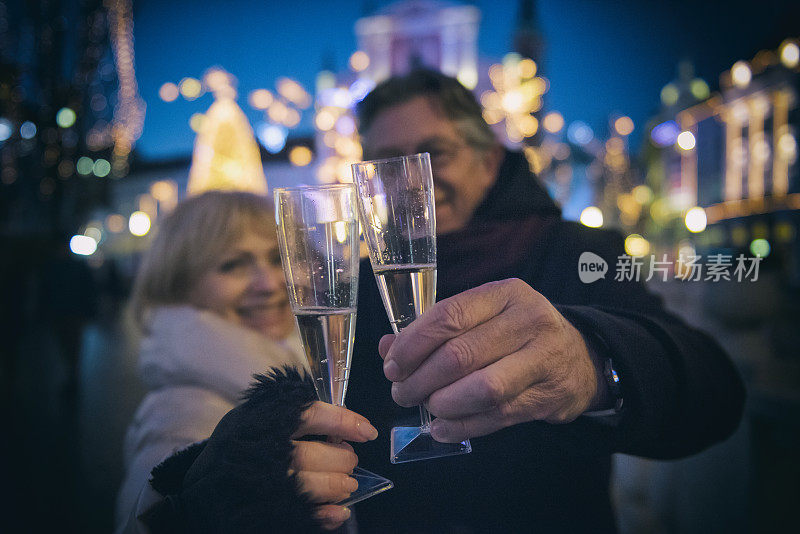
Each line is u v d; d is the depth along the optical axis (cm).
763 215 409
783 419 215
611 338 73
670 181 646
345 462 68
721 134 584
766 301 310
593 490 100
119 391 595
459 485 90
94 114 1190
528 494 89
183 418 133
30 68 1013
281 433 67
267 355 151
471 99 140
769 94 534
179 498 65
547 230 101
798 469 218
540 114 1030
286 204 71
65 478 341
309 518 63
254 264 168
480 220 98
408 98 137
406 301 73
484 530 89
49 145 1049
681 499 260
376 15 1966
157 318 157
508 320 62
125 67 1245
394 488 88
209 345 143
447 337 61
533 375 62
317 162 2183
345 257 71
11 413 496
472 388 59
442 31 1842
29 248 801
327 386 73
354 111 155
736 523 236
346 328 72
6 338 763
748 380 236
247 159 1872
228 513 61
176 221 170
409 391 63
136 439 136
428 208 72
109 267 1584
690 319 337
